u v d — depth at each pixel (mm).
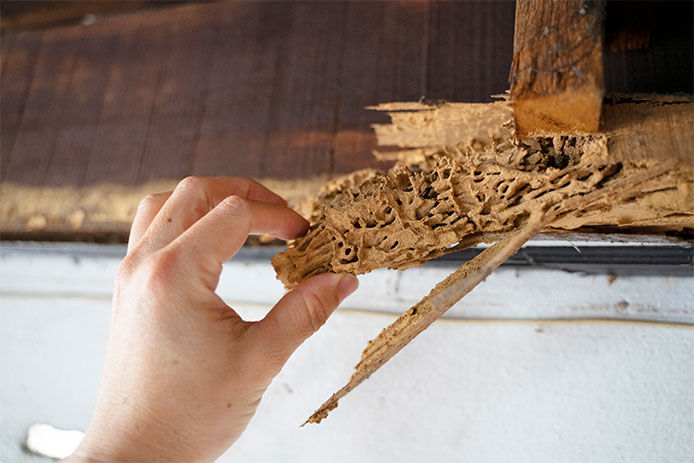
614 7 504
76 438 609
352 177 587
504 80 579
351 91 619
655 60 530
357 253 462
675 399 516
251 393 454
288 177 612
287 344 454
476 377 550
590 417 527
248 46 668
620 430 521
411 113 586
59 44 747
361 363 457
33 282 649
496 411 542
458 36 604
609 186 416
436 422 551
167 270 435
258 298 599
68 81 720
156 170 650
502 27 594
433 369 559
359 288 581
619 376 527
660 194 414
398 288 574
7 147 703
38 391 626
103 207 651
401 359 565
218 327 440
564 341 540
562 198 423
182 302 435
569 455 525
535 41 408
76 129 689
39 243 654
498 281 556
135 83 690
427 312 432
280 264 483
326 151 609
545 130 424
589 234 507
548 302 545
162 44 700
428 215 453
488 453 539
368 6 642
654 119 425
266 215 469
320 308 458
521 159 438
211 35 685
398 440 555
